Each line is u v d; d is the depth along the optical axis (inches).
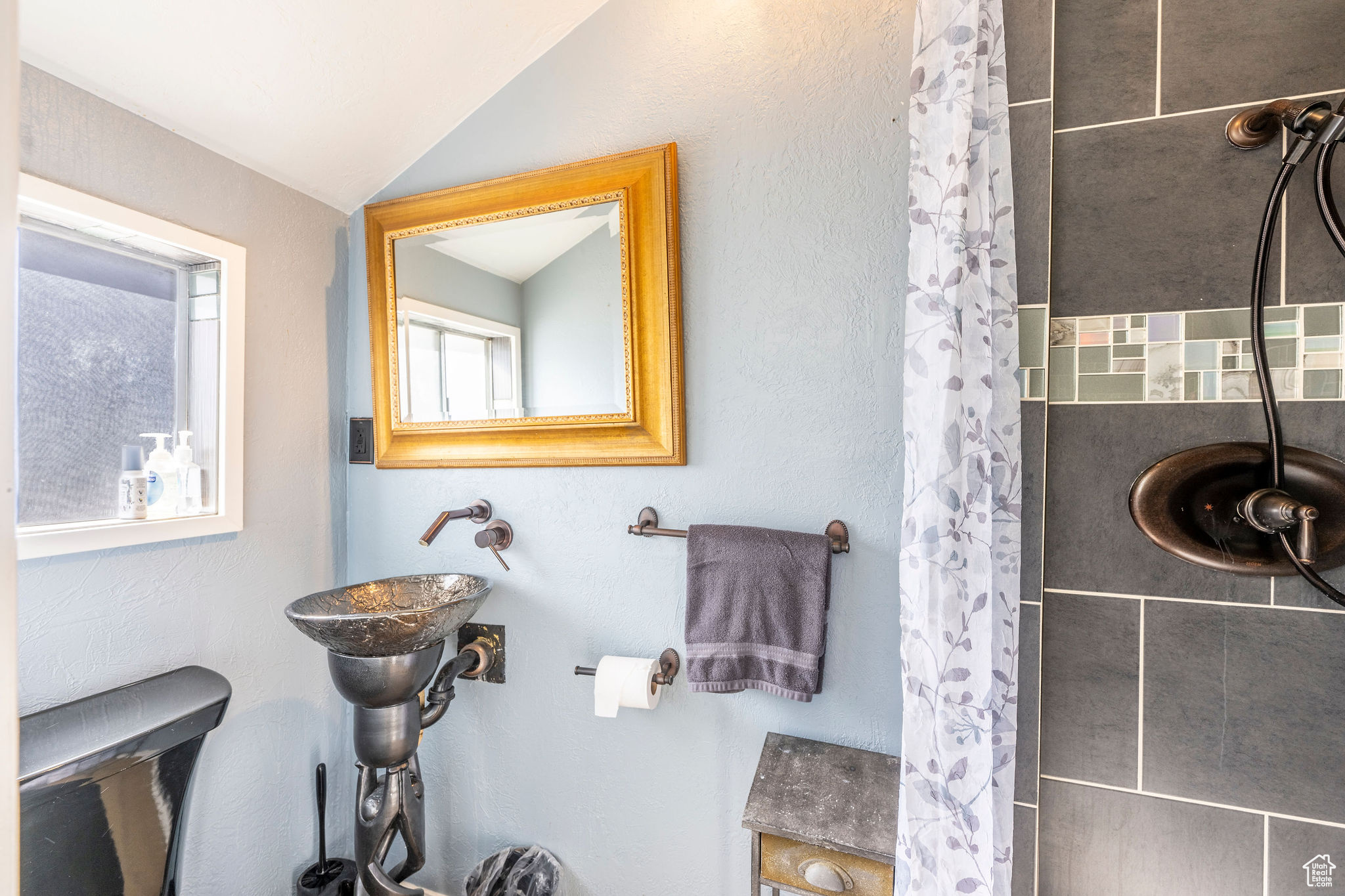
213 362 42.3
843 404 39.1
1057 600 31.2
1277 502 26.5
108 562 35.5
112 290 37.7
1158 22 29.8
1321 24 27.6
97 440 36.8
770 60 40.2
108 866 31.3
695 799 43.1
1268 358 28.6
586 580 45.9
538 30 44.4
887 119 37.7
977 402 28.1
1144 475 29.7
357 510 53.2
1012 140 31.0
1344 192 27.9
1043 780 31.3
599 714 40.0
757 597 37.6
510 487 48.1
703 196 41.8
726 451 41.9
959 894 26.0
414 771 43.7
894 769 36.0
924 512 27.4
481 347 47.5
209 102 38.7
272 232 46.0
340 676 38.2
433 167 49.9
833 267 39.1
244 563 44.0
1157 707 29.8
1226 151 28.9
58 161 32.9
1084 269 30.8
